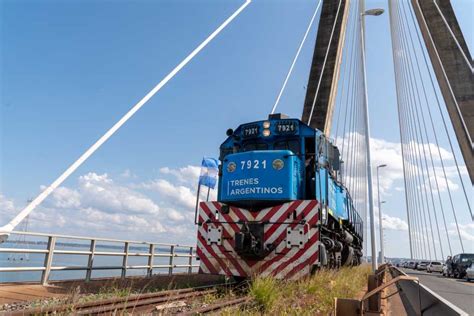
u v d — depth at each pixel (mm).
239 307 5879
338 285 8750
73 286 8398
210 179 11922
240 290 8125
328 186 10711
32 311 4746
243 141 10758
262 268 8883
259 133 10430
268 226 9055
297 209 8945
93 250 9641
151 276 12328
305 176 9984
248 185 9469
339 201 13234
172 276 13039
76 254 9125
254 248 8828
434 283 21141
